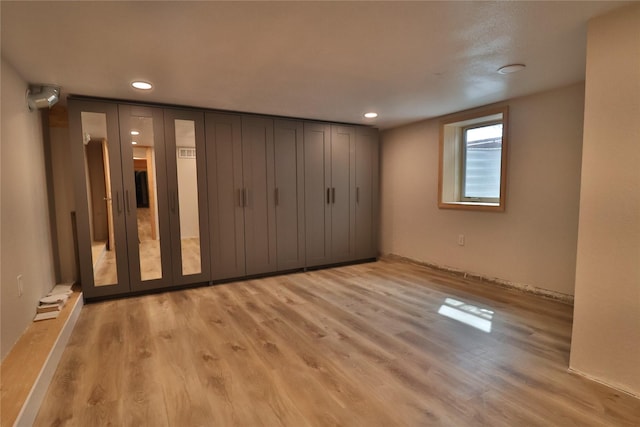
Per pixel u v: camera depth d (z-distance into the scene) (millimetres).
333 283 3900
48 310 2641
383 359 2176
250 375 1999
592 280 1903
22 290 2285
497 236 3707
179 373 2021
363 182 4840
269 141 4102
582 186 1923
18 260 2240
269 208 4145
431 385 1892
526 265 3461
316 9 1720
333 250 4648
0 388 1646
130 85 2852
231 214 3920
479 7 1723
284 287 3754
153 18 1776
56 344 2135
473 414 1649
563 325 2674
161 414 1661
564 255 3160
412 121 4512
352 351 2283
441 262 4371
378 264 4836
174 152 3574
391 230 5105
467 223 4012
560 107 3121
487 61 2445
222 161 3836
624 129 1755
